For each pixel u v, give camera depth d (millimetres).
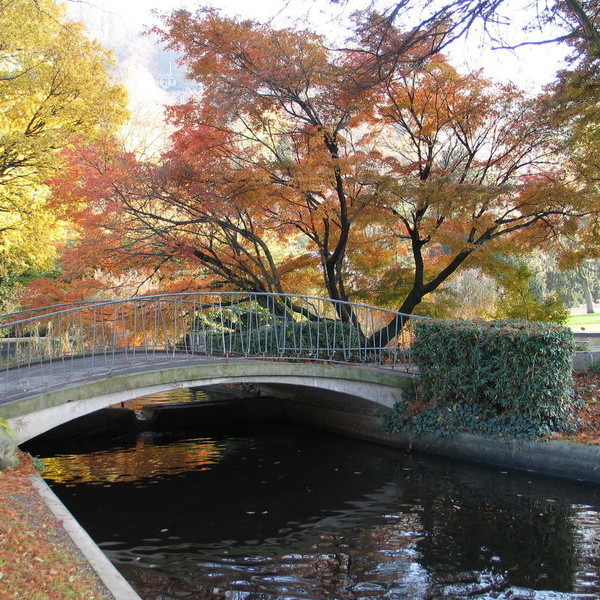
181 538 5906
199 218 11008
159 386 7844
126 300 8273
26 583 3250
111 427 11211
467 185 9766
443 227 11406
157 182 10133
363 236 12875
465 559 5238
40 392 6988
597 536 5641
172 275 12602
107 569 3582
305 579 4910
